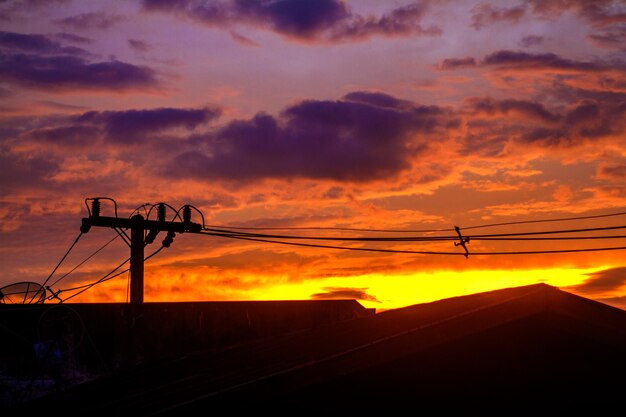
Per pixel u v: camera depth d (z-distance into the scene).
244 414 8.23
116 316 21.64
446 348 9.06
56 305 20.45
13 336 20.47
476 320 8.62
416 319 8.80
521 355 9.16
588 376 9.23
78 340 20.92
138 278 20.67
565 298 8.92
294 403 8.44
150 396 8.60
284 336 11.07
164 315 22.86
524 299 8.83
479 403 8.98
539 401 9.09
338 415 8.54
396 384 8.81
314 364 7.85
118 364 21.08
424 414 8.80
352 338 8.65
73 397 10.52
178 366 11.03
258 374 8.05
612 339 8.91
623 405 9.16
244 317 23.39
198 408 7.41
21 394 17.98
